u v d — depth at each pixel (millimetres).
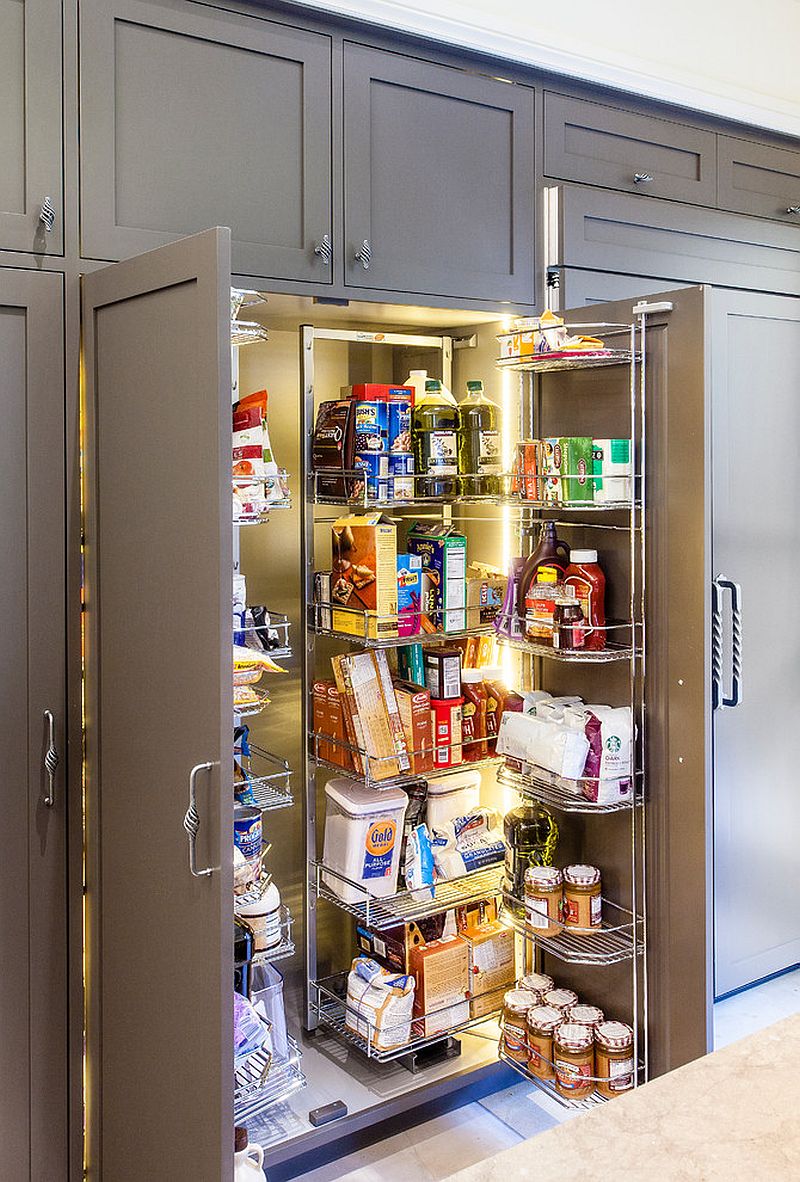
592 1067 2246
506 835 2506
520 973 2613
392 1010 2307
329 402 2459
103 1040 1915
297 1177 2141
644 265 2619
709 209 2803
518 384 2529
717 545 2354
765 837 2588
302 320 2486
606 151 2580
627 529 2201
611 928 2279
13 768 1863
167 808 1675
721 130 2820
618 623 2244
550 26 2582
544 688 2516
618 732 2164
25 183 1793
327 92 2102
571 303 2475
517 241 2416
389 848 2436
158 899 1714
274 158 2047
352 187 2148
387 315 2412
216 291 1499
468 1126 2320
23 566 1855
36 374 1832
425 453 2469
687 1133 779
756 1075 864
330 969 2734
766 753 2564
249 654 2014
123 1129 1861
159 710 1689
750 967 2592
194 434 1563
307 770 2547
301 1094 2295
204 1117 1611
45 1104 1936
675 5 2840
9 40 1765
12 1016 1887
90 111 1837
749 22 3023
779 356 2441
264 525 2596
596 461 2127
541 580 2291
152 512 1682
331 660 2605
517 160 2404
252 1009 1953
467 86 2307
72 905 1938
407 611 2400
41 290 1820
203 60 1952
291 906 2670
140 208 1903
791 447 2500
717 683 2158
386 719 2377
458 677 2467
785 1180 718
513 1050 2359
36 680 1875
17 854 1875
